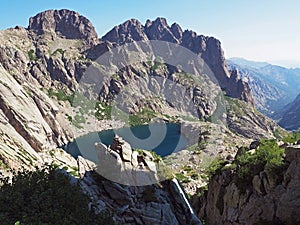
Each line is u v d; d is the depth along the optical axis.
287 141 68.38
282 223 46.06
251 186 54.28
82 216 26.05
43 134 191.00
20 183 28.53
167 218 35.44
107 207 32.84
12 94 185.75
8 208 25.36
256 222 48.97
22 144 142.88
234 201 56.12
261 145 64.44
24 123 172.25
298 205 45.44
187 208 39.81
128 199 34.75
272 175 49.62
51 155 158.25
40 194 26.66
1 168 98.44
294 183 46.44
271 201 49.09
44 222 24.38
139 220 33.84
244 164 59.59
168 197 39.19
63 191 27.47
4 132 142.38
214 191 65.81
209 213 66.38
